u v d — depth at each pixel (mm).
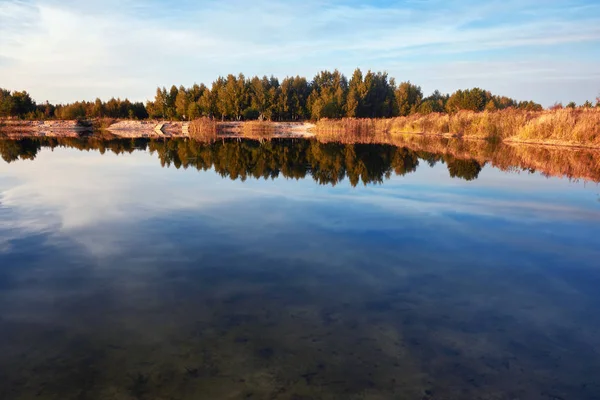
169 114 64875
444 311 3648
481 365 2910
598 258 4895
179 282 4113
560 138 19766
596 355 3049
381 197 8094
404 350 3057
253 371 2781
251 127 52250
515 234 5766
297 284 4109
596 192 8586
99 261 4641
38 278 4184
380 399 2541
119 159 14891
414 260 4797
